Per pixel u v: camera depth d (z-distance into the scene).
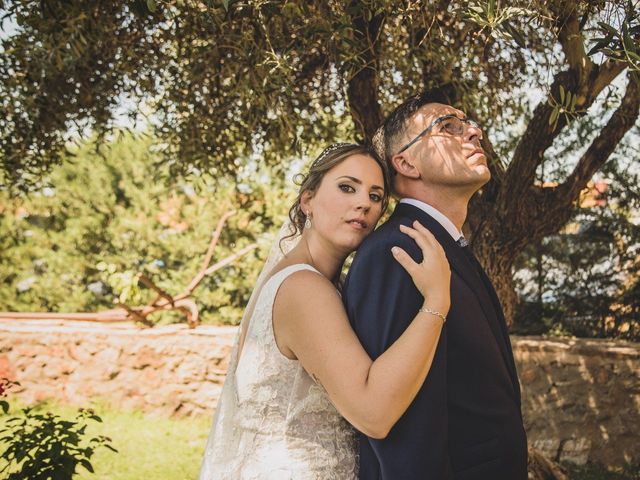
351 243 1.96
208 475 2.02
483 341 1.86
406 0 2.79
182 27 3.45
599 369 5.26
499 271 3.82
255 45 2.90
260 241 8.24
